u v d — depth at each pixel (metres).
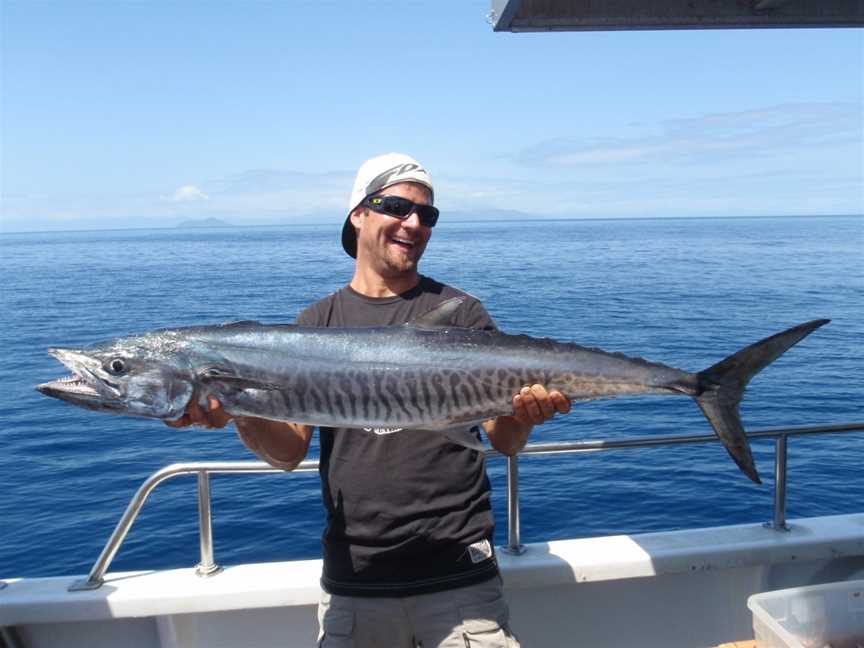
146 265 65.44
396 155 3.03
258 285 40.66
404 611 2.82
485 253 73.75
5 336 23.19
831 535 3.97
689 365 16.97
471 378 3.01
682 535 4.00
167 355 3.05
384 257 3.07
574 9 3.81
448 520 2.81
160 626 3.63
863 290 35.22
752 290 35.41
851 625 3.54
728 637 3.97
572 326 23.31
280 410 3.01
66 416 13.12
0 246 139.25
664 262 57.97
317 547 7.34
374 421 2.97
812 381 14.84
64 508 8.67
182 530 7.85
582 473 9.29
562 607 3.85
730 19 3.88
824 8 3.86
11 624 3.52
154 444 11.30
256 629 3.69
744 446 3.10
